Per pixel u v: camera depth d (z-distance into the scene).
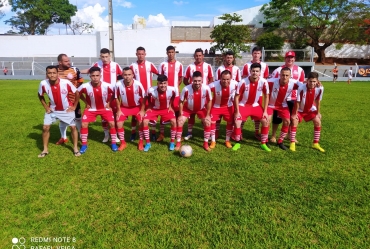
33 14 44.84
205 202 3.61
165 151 5.58
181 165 4.82
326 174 4.51
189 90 5.59
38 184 4.09
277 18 33.81
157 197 3.73
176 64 6.59
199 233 3.00
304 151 5.64
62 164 4.85
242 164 4.88
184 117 5.72
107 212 3.39
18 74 29.42
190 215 3.32
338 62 35.78
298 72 6.39
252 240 2.91
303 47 34.28
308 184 4.15
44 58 34.47
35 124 7.75
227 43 27.78
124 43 35.62
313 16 31.47
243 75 6.79
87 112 5.46
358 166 4.83
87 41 35.66
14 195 3.78
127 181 4.19
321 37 33.62
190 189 3.96
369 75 28.81
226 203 3.60
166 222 3.19
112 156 5.27
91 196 3.76
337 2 30.95
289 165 4.87
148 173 4.49
